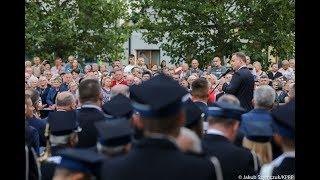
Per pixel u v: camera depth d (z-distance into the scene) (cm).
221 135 447
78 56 2153
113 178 316
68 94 624
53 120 517
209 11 2067
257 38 2056
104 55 2198
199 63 2155
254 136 489
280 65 1867
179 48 2181
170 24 2167
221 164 436
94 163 336
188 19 2141
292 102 473
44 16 2098
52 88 1305
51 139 520
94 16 2144
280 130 430
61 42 2108
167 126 322
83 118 566
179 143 347
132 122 486
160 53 2655
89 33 2164
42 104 1268
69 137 517
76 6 2131
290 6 2034
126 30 2212
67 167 336
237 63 973
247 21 2097
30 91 757
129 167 315
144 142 321
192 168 317
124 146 368
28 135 574
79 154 340
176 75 1499
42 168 497
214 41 2145
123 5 2188
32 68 1599
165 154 316
